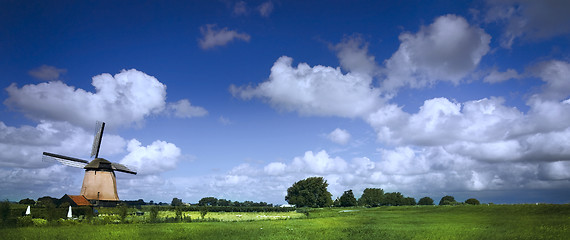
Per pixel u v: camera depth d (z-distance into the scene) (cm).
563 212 6172
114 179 10031
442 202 15500
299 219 6519
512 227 4419
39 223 4719
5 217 4588
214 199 16062
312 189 17375
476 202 13950
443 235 3828
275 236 3850
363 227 4869
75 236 3653
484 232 3975
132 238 3644
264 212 10875
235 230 4309
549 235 3722
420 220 6159
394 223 5594
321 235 3947
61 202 8225
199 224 5097
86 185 9594
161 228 4428
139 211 9262
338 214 8538
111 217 5703
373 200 17250
